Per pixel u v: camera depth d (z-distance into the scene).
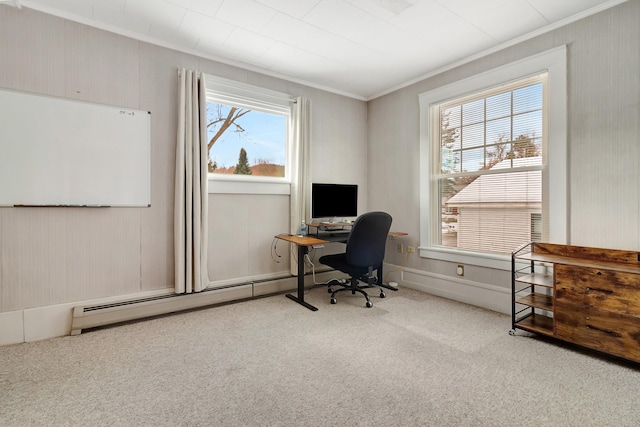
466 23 2.48
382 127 4.05
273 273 3.51
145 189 2.71
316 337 2.32
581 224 2.34
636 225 2.10
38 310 2.28
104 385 1.70
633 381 1.72
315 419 1.43
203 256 2.92
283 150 3.66
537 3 2.21
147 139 2.71
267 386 1.69
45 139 2.30
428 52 2.97
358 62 3.20
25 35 2.23
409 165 3.71
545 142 2.61
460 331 2.43
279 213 3.55
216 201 3.12
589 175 2.30
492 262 2.90
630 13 2.10
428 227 3.49
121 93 2.60
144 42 2.70
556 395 1.60
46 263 2.33
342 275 3.95
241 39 2.74
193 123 2.85
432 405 1.53
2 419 1.42
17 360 1.96
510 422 1.41
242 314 2.80
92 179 2.48
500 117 2.92
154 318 2.69
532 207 2.69
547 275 2.47
